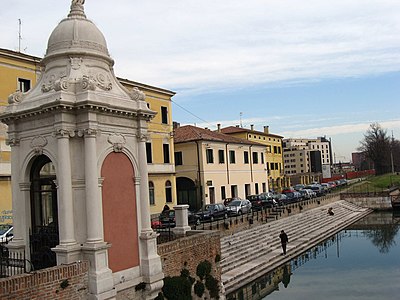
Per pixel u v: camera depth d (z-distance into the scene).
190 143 43.84
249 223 32.12
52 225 11.81
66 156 10.81
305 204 45.56
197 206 43.28
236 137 57.84
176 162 44.75
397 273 24.38
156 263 12.64
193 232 17.00
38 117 11.41
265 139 65.25
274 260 25.97
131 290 11.94
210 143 44.91
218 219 33.25
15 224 11.91
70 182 10.86
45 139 11.32
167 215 27.69
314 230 38.16
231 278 20.81
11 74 26.92
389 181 77.12
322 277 23.95
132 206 12.29
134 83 36.50
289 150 134.25
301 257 29.09
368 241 35.47
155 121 39.22
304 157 131.00
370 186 72.31
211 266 16.16
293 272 25.30
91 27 12.27
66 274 10.20
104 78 12.12
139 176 12.59
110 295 10.88
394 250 31.22
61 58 11.83
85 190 10.84
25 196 11.95
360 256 29.50
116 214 11.69
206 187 43.53
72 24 12.06
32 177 12.24
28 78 27.92
